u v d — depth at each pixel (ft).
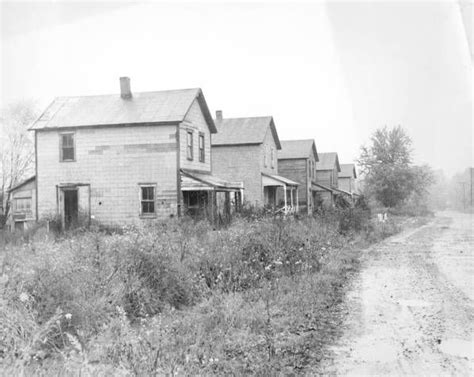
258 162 84.53
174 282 21.31
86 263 20.45
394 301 18.71
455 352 12.93
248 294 21.07
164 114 59.82
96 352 12.93
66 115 63.62
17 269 18.71
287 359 13.39
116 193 60.34
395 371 11.94
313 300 19.89
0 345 12.94
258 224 36.52
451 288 20.86
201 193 63.16
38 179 62.75
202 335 15.05
